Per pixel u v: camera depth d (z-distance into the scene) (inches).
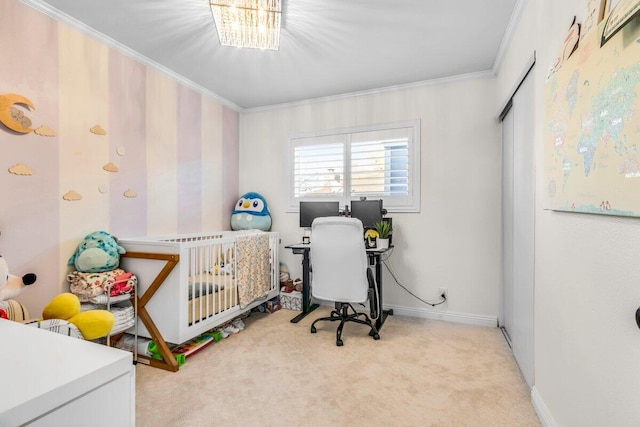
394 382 79.2
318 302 147.1
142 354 91.7
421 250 130.0
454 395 73.5
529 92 76.8
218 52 105.8
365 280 103.2
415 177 130.4
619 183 36.5
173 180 122.7
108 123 98.3
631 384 35.7
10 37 75.1
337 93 142.5
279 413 66.8
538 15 68.0
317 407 68.9
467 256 123.1
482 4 81.3
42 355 24.9
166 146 119.5
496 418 65.4
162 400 71.3
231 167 156.9
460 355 94.4
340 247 101.8
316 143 148.9
